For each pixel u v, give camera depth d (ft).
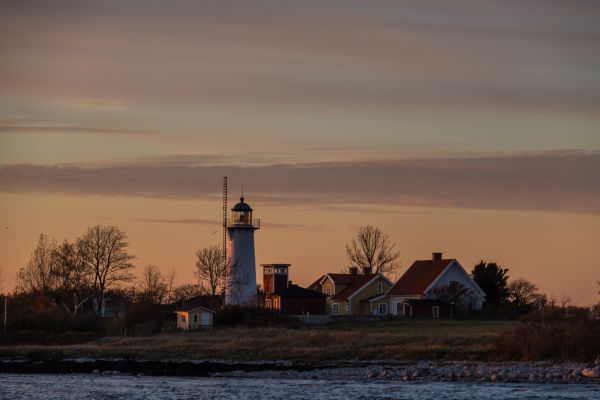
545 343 595.88
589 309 625.00
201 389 487.61
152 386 501.97
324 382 515.09
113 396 465.06
